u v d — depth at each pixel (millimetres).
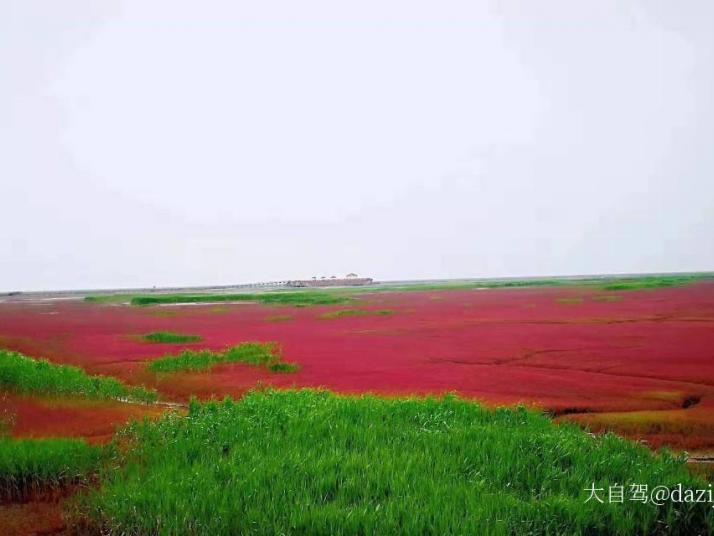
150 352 21969
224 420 8922
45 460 7391
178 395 14312
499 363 18562
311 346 23312
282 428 8648
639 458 7375
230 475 6684
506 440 7762
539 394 13500
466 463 7020
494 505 5746
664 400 12742
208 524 5625
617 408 12055
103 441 9359
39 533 6078
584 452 7496
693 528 5855
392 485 6227
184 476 6633
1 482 7180
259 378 16141
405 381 15469
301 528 5422
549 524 5520
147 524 5715
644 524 5676
